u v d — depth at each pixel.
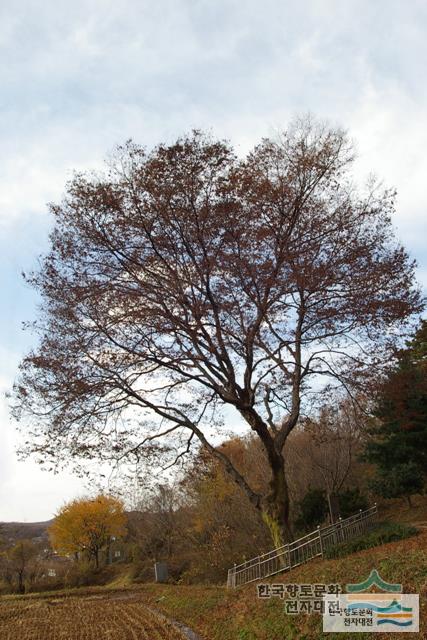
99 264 18.03
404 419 25.47
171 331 17.44
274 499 17.86
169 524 41.97
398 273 17.77
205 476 20.00
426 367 25.62
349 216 18.58
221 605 14.38
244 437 35.50
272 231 17.80
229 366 17.86
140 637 13.34
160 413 18.61
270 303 18.05
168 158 17.80
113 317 17.50
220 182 18.06
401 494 27.30
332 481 31.48
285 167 18.84
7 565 45.19
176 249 18.03
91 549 51.06
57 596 25.97
